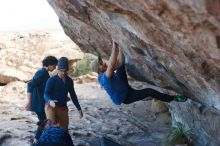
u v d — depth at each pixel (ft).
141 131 28.17
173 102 24.79
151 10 8.88
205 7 7.05
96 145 24.27
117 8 10.42
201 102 16.58
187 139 23.38
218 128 18.62
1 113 31.99
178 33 9.49
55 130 15.15
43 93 20.02
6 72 46.26
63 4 16.79
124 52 16.88
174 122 27.25
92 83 46.70
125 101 16.94
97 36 20.30
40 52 52.13
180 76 14.39
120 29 14.20
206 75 11.64
